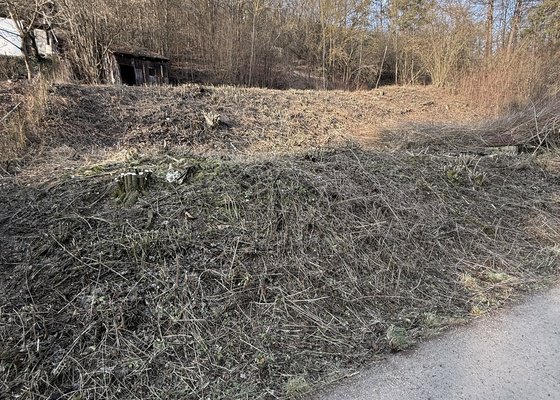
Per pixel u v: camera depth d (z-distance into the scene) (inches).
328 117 343.6
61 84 257.0
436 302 123.4
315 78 667.4
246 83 519.8
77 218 126.1
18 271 108.3
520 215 186.5
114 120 243.1
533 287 134.1
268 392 85.0
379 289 125.8
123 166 160.6
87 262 110.9
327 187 156.7
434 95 497.0
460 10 577.6
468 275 139.8
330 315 112.3
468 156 238.2
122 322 97.2
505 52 458.6
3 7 320.8
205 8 520.4
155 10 488.1
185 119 264.2
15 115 205.8
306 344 101.0
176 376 88.6
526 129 297.0
